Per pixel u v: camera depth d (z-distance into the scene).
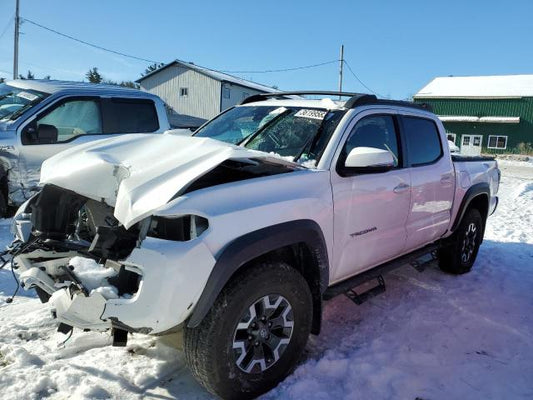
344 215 3.25
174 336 3.44
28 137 6.18
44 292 2.80
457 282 4.98
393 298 4.41
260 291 2.64
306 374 3.01
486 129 40.34
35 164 6.23
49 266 2.75
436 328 3.81
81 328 2.43
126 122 7.09
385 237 3.75
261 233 2.59
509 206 10.64
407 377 3.06
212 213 2.44
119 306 2.26
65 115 6.55
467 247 5.24
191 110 38.25
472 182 5.04
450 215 4.76
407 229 4.04
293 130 3.56
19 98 6.67
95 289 2.29
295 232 2.76
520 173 21.88
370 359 3.25
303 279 2.90
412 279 4.98
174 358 3.14
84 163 2.92
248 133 3.81
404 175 3.89
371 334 3.65
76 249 2.68
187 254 2.32
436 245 4.83
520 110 38.91
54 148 6.35
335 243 3.22
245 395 2.70
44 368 2.94
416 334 3.69
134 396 2.72
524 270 5.54
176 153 2.89
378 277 3.86
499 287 4.89
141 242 2.33
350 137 3.46
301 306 2.90
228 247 2.46
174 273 2.29
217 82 36.69
